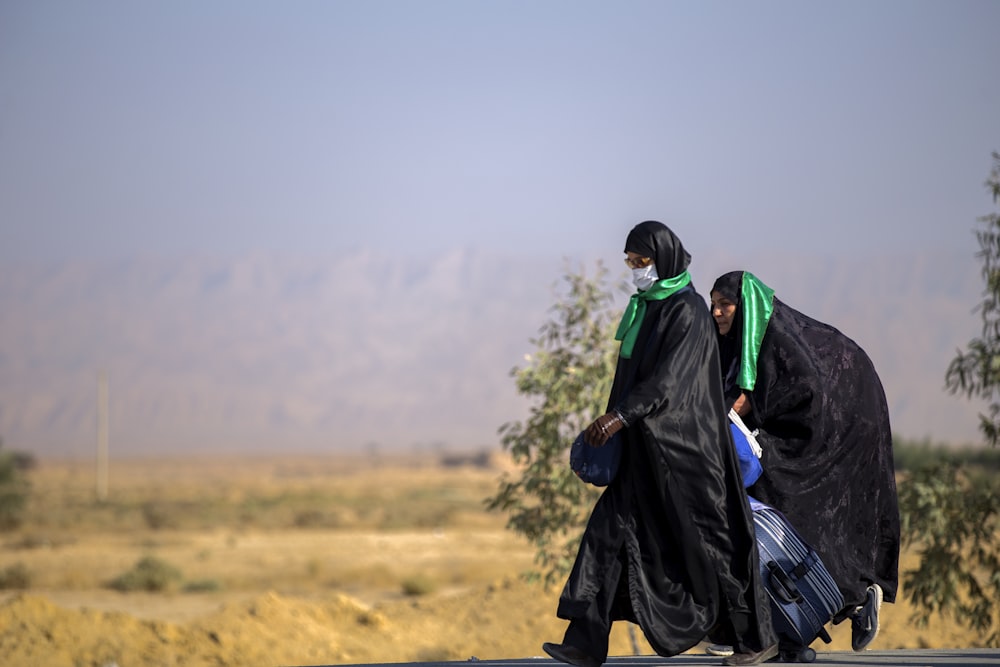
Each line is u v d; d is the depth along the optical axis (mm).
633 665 14852
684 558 13078
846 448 14859
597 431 12977
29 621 40188
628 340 13820
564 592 13266
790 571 14219
